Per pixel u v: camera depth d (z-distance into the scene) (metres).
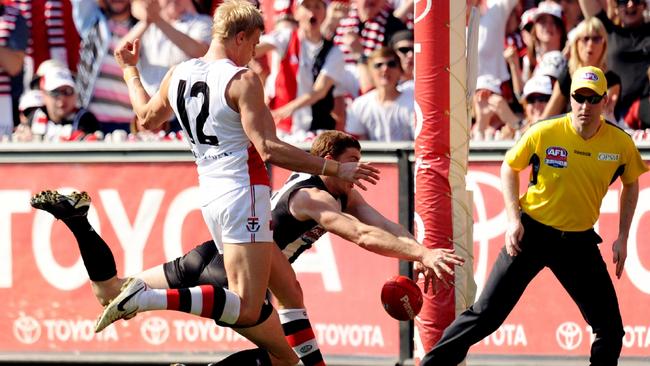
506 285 21.20
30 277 26.77
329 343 25.69
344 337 25.59
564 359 24.66
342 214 19.42
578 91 20.91
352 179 17.50
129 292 17.39
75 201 17.95
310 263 25.77
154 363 26.14
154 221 26.20
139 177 26.25
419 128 20.34
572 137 21.20
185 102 18.23
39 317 26.73
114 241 26.39
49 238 26.62
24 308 26.78
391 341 25.31
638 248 24.38
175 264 20.16
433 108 20.17
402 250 18.91
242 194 18.00
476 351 25.05
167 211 26.14
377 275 25.38
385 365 25.27
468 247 20.69
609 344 21.42
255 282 18.12
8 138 28.53
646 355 24.34
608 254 24.56
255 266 18.09
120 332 26.41
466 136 20.42
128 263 26.33
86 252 18.34
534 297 24.81
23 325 26.81
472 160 24.97
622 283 24.45
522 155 21.36
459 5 20.08
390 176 25.30
